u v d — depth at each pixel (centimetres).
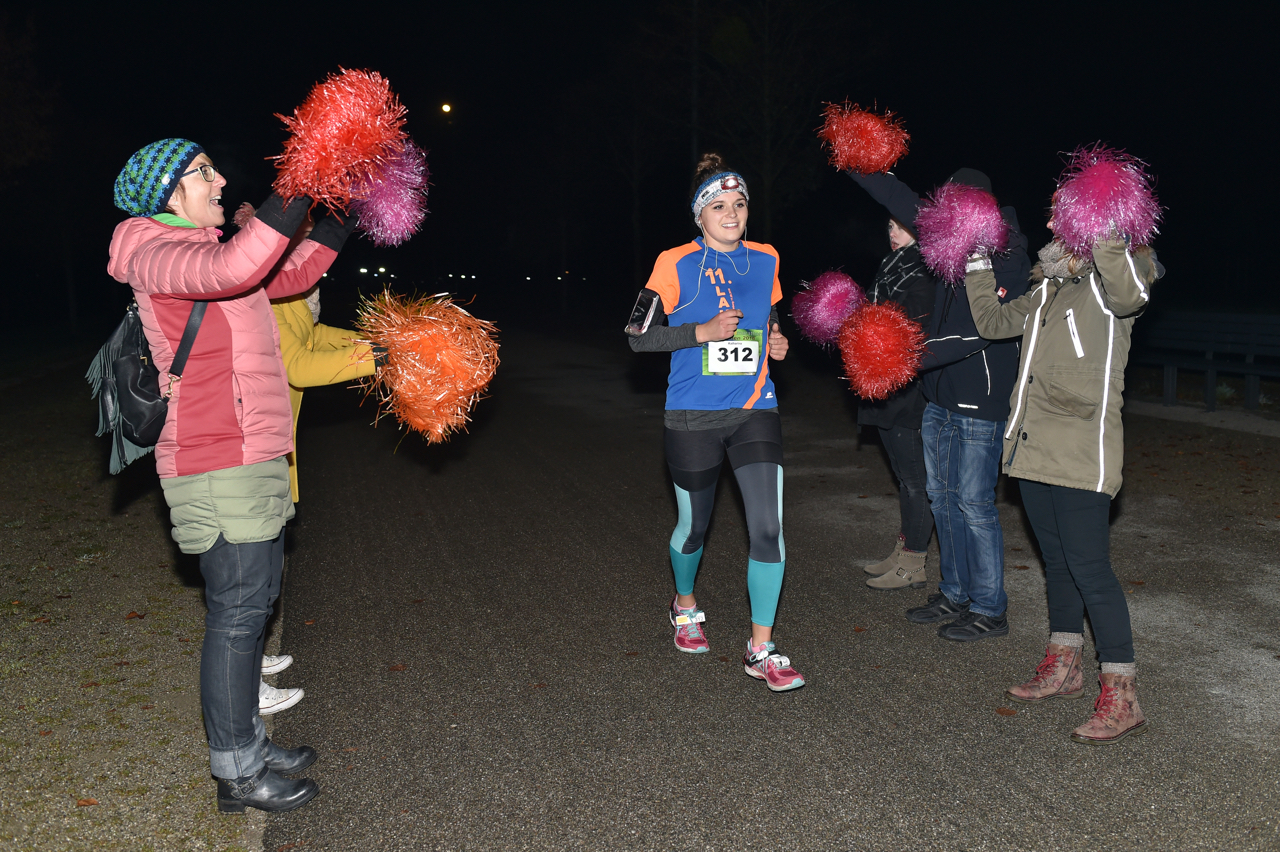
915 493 496
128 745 352
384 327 330
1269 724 349
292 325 354
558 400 1285
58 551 600
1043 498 365
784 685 375
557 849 284
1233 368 973
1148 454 814
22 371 1777
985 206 369
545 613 485
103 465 873
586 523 658
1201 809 296
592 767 331
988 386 414
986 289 381
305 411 1241
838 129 420
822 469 809
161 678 411
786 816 298
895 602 491
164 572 556
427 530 646
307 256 313
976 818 295
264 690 384
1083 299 345
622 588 522
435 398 326
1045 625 454
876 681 396
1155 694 376
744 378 396
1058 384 345
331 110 262
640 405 1227
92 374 298
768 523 385
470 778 325
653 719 366
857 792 311
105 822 302
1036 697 372
